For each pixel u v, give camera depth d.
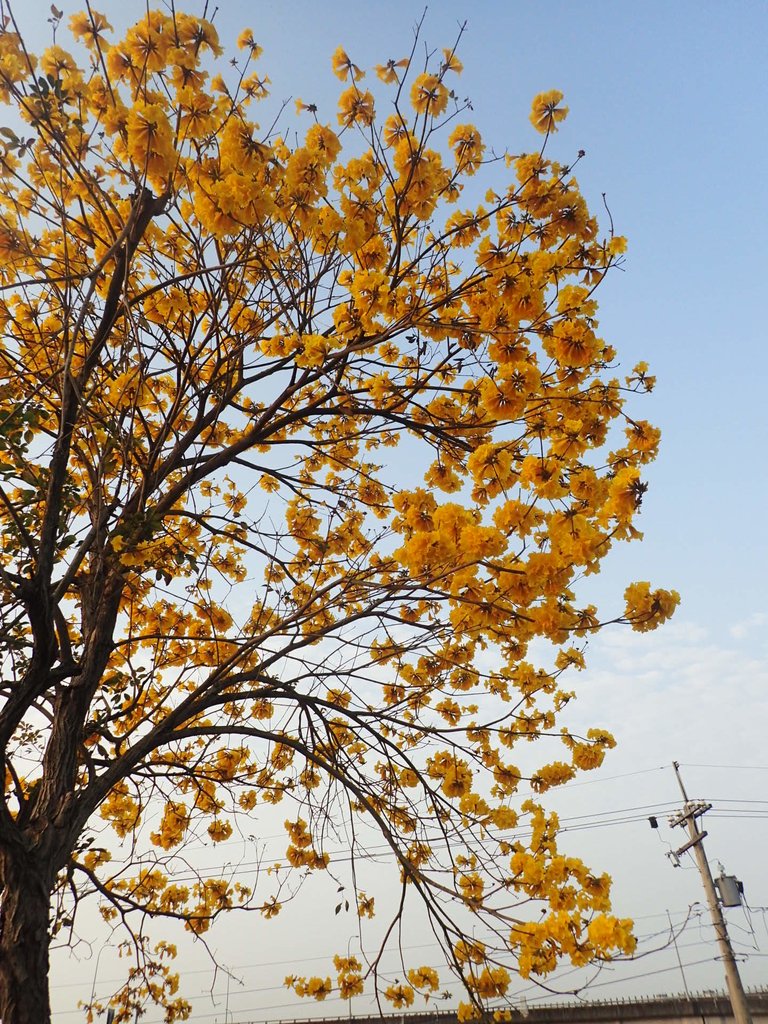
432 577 2.53
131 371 3.94
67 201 3.77
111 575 3.81
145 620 5.05
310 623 4.48
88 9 3.03
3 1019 2.48
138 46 2.98
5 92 2.95
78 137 3.37
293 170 3.22
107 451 3.43
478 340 3.59
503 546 2.36
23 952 2.62
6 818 2.79
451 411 4.02
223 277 3.68
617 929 2.33
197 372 4.24
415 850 4.10
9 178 3.55
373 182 3.84
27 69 2.93
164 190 3.29
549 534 2.53
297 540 5.31
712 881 13.31
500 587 2.51
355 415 4.73
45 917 2.76
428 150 3.69
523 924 2.57
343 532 4.98
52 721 3.42
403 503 2.78
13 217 3.64
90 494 4.24
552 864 2.76
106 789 3.31
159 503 4.21
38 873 2.82
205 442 4.83
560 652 3.96
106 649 3.68
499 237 3.61
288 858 4.91
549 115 3.48
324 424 5.18
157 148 2.78
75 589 4.52
